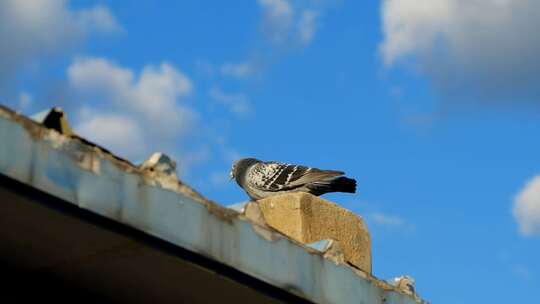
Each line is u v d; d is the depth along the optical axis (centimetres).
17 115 856
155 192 939
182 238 952
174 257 959
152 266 977
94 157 902
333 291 1104
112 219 898
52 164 869
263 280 1021
